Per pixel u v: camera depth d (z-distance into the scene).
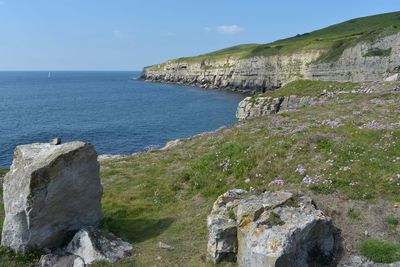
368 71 102.94
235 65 172.50
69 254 14.96
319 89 60.38
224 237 13.99
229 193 16.38
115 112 104.75
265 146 23.44
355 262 13.37
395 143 21.41
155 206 20.70
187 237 16.47
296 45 151.88
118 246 15.34
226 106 110.69
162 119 89.94
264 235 12.93
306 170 19.61
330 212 15.70
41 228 15.21
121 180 25.83
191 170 24.14
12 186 15.57
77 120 90.38
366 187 17.45
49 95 165.50
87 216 16.69
